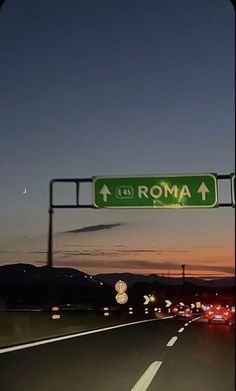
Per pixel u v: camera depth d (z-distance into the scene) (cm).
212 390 1148
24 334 2305
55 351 1873
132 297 7900
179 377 1324
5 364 1513
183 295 11838
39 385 1180
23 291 11638
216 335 2838
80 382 1228
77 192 1902
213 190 1841
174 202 1858
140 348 2047
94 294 11144
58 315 2641
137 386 1184
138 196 1877
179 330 3275
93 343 2223
